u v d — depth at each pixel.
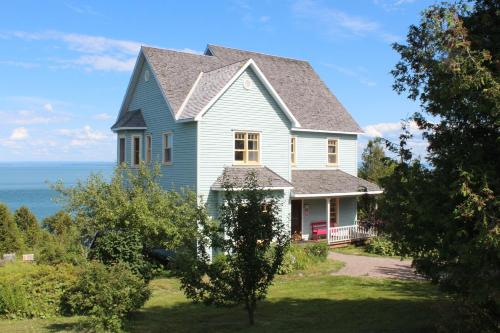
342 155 33.38
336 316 13.12
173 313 14.42
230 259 12.04
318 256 24.00
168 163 25.53
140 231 19.12
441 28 8.39
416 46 9.48
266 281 12.20
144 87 27.94
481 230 7.30
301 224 30.33
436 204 8.59
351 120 34.44
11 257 21.80
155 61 26.97
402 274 21.14
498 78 7.56
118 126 27.70
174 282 19.52
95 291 12.19
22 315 14.18
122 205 19.41
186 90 26.31
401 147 9.76
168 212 19.91
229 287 12.30
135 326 12.71
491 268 7.75
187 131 24.16
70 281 14.72
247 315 13.78
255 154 25.45
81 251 17.75
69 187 21.03
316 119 31.92
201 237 14.67
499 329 9.17
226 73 24.98
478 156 8.25
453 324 9.64
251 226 11.66
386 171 34.19
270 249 13.00
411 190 8.95
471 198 7.56
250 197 11.99
